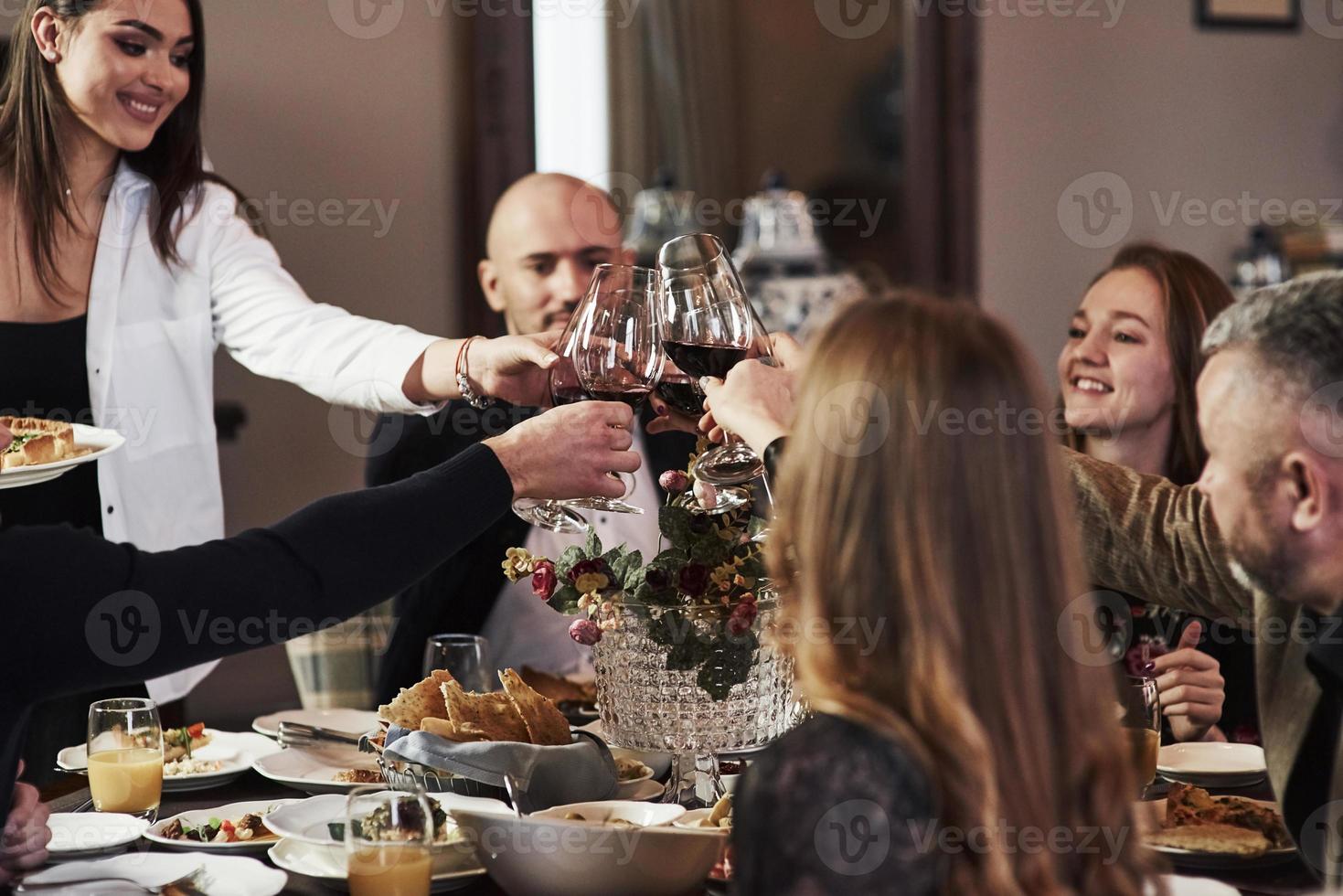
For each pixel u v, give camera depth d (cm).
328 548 174
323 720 259
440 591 336
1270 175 595
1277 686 196
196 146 316
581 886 167
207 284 324
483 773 188
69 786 235
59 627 159
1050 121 565
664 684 188
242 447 482
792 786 126
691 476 195
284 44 479
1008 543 130
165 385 321
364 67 488
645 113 516
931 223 549
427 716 203
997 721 128
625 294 203
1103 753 135
